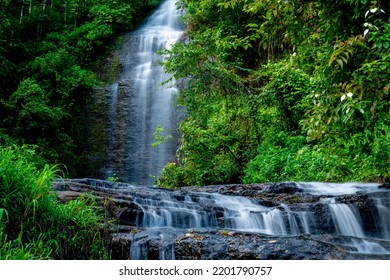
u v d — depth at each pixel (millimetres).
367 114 4141
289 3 5039
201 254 3758
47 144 14227
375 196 5762
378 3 4145
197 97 10641
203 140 11070
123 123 16297
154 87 16656
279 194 6582
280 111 10922
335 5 4773
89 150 16109
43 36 20656
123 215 4570
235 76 10430
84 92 16984
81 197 4500
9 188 3768
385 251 4223
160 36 19438
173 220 4898
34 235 3680
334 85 4516
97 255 3875
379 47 3889
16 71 17047
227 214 5234
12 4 20984
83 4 21516
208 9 14531
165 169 11625
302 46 5539
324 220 5316
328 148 5113
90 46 19188
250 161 10500
